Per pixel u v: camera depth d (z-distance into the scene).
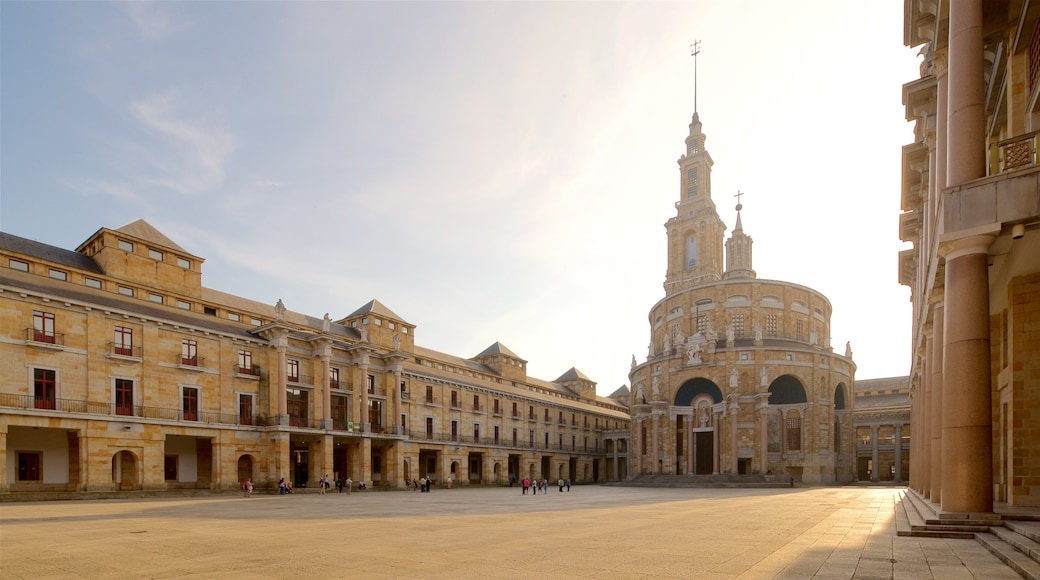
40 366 38.34
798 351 68.19
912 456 44.97
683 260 101.44
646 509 27.78
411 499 39.28
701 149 104.50
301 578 10.20
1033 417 16.42
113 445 40.81
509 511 26.81
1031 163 12.91
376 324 67.56
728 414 67.94
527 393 89.19
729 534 16.39
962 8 14.31
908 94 22.72
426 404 68.50
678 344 73.06
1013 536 11.55
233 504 33.06
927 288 22.19
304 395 55.91
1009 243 13.52
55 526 19.88
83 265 45.56
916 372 37.41
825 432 68.56
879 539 14.10
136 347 43.81
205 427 46.66
